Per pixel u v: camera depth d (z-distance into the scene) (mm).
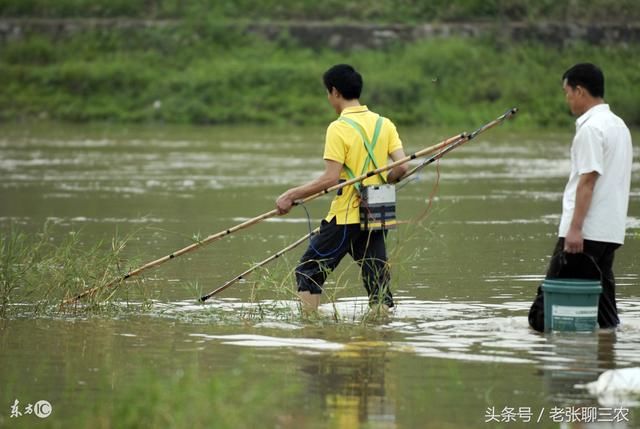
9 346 19078
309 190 21984
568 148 68562
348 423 14750
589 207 20359
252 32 102875
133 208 40250
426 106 89062
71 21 105500
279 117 91438
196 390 15094
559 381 16750
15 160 60656
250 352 18547
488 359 18062
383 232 22375
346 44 99812
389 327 20703
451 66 94250
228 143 73312
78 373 17188
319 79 95000
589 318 20250
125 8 108875
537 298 20562
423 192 45781
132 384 16406
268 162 59562
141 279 24047
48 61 102000
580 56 96250
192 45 102188
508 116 22094
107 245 30781
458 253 29703
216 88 95062
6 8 108938
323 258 22156
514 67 94312
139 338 19719
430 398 15859
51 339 19641
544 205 41156
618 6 101500
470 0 103000
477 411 15305
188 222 36281
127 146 70688
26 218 37250
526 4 102000
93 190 46531
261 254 29531
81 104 95250
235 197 43938
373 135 22172
